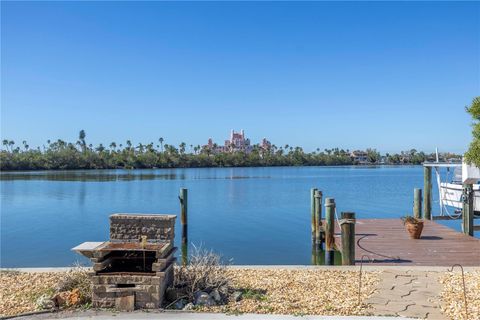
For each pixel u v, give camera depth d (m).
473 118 6.53
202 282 6.62
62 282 6.67
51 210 26.97
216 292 6.38
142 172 95.88
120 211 26.34
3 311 5.99
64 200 33.09
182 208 16.73
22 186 48.53
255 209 27.23
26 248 15.54
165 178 68.25
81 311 5.86
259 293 6.82
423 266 9.00
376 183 55.78
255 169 128.25
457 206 20.19
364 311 5.86
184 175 80.81
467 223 14.82
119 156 115.88
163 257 6.12
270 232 18.70
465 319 5.50
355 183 56.00
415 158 167.50
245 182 58.06
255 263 13.02
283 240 16.84
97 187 47.03
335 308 6.00
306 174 89.25
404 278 7.70
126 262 6.52
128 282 5.99
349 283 7.42
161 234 6.54
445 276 7.82
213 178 69.00
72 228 20.16
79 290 6.30
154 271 6.07
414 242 13.05
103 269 6.28
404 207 28.64
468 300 6.26
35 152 108.38
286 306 6.09
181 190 16.77
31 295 6.72
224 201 32.28
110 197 35.47
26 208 28.03
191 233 18.59
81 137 122.94
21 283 7.46
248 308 6.02
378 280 7.57
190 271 6.89
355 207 28.67
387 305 6.13
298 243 16.22
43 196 36.44
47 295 6.35
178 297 6.26
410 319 5.52
